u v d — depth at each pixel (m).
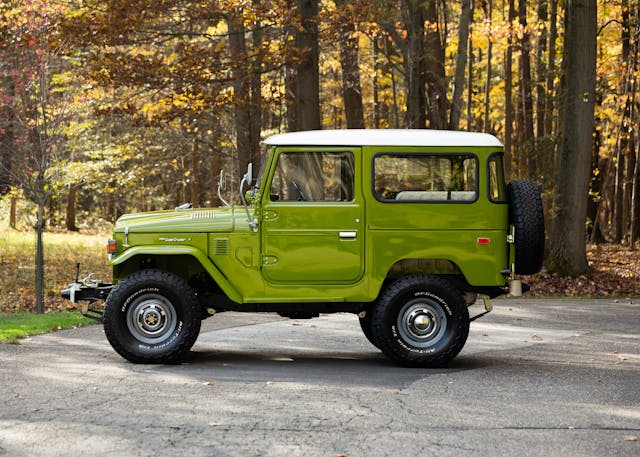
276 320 12.85
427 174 9.03
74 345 10.02
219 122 25.03
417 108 21.16
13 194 29.58
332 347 10.34
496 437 6.06
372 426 6.34
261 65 19.75
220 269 8.95
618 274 19.73
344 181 8.98
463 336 8.91
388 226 8.96
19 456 5.48
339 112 33.81
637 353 9.98
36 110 14.83
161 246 8.91
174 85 19.52
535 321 12.82
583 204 19.22
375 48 25.22
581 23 18.97
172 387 7.66
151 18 18.41
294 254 8.93
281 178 8.96
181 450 5.66
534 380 8.24
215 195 28.84
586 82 19.06
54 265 21.58
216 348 10.16
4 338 10.30
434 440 5.97
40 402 6.98
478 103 33.12
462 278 9.34
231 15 19.62
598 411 6.92
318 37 19.20
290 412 6.75
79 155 25.16
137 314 8.84
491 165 9.11
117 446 5.73
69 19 17.73
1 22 14.34
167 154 27.14
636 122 27.78
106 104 20.75
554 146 25.23
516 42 27.42
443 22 27.42
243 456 5.54
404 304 8.91
